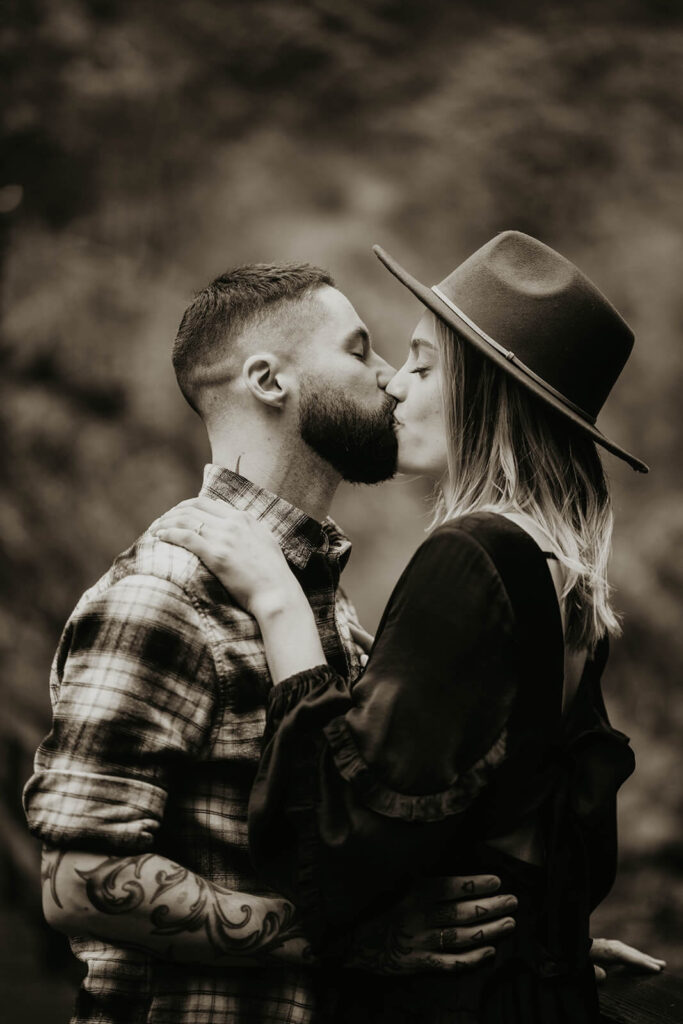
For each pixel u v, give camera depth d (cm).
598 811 134
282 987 138
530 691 126
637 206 827
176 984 137
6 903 613
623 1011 150
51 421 706
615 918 654
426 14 836
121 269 753
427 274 807
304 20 812
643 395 824
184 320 167
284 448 159
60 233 757
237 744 138
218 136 798
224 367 161
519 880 131
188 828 138
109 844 127
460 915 128
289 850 130
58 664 147
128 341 734
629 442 824
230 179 793
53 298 729
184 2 796
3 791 631
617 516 800
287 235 797
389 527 789
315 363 158
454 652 124
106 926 128
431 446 150
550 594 130
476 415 144
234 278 164
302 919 126
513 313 142
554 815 132
